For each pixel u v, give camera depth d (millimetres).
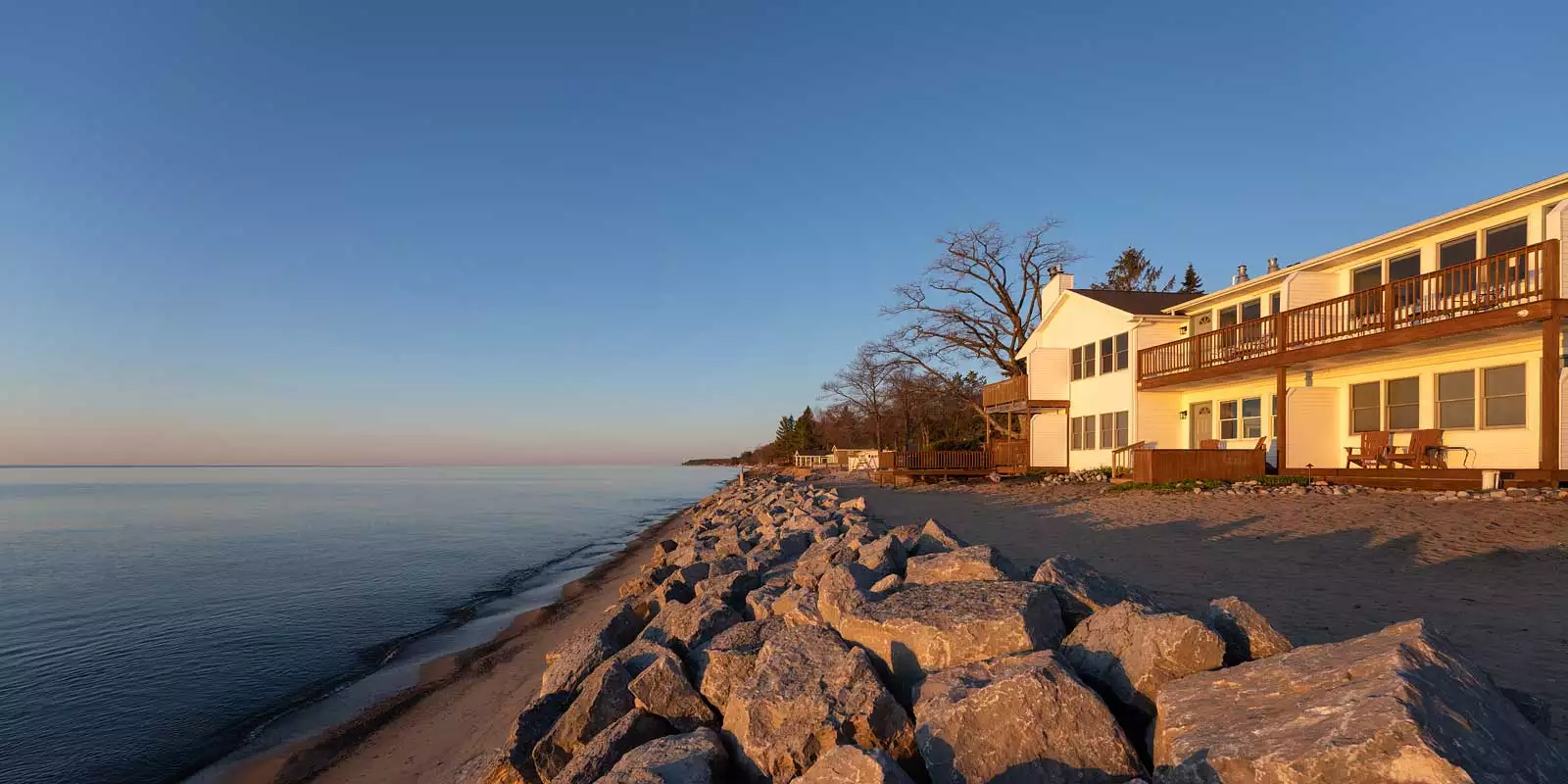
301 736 7922
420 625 13328
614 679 5672
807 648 4879
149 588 17656
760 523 18156
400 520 38031
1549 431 13656
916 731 3885
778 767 4016
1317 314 19203
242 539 28734
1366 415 19672
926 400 53344
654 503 54312
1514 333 14938
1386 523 12273
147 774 7227
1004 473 33344
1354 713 2736
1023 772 3508
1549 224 14055
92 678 10305
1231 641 4082
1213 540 12242
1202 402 25750
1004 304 43000
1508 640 6016
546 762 5379
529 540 28344
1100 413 29391
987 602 4766
